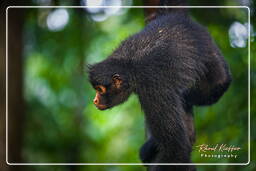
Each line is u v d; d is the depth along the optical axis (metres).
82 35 19.55
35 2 17.12
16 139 16.41
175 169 8.60
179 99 8.49
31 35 19.69
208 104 9.64
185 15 9.34
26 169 20.02
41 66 21.83
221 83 9.09
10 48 16.06
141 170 20.70
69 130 21.86
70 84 21.52
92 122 23.33
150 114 8.47
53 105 21.67
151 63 8.54
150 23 9.34
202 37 8.95
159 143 8.60
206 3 15.01
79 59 20.09
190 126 9.59
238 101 13.12
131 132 22.00
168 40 8.66
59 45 19.86
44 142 21.09
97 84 8.94
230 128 12.93
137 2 16.61
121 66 8.79
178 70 8.44
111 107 9.02
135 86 8.71
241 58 13.37
